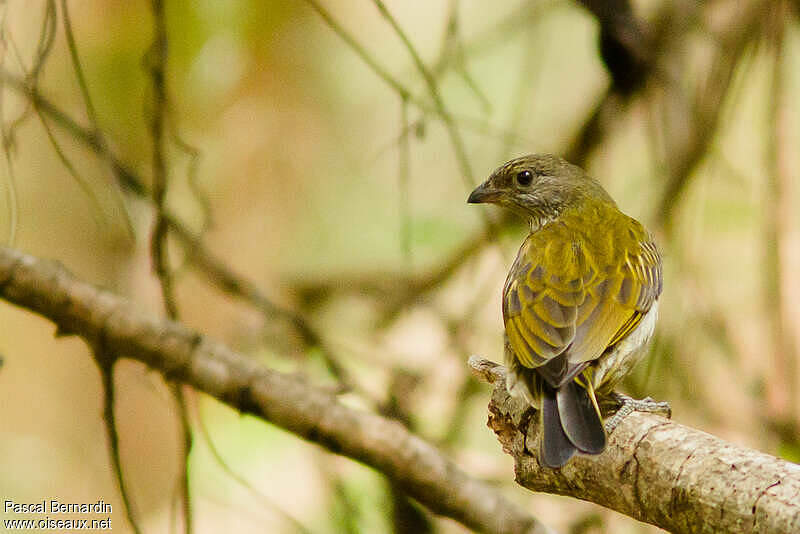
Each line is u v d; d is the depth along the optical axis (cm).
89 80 1415
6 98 1216
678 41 1177
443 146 1616
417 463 826
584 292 838
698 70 1210
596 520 1041
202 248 934
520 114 1204
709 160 1209
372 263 1545
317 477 1232
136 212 1096
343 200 1616
